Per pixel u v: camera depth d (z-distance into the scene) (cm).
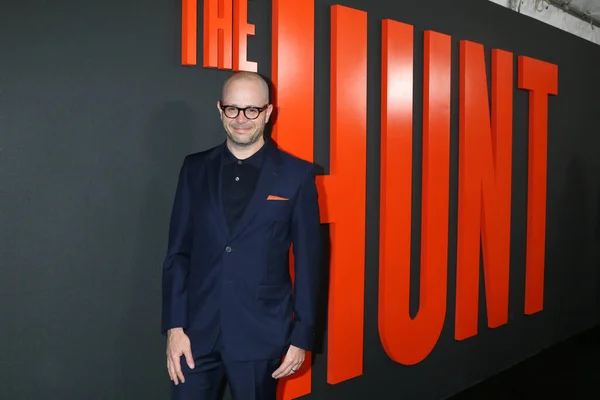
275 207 172
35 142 172
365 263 283
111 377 193
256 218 170
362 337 272
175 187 205
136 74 192
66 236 180
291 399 242
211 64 205
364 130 267
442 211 314
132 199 194
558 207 426
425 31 302
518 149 378
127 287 195
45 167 175
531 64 377
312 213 178
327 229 261
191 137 208
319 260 179
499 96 350
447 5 318
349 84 259
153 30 195
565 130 429
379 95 283
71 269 182
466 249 332
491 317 354
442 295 316
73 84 178
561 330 440
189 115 206
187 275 176
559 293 434
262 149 178
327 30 256
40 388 178
